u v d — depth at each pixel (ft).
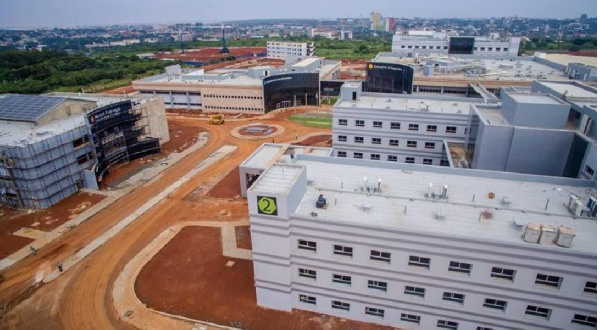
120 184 233.55
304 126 354.95
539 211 115.44
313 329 124.16
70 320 131.34
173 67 461.78
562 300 101.81
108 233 181.68
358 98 237.45
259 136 326.85
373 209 119.14
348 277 119.96
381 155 220.64
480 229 107.86
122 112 251.19
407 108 217.97
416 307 117.50
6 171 196.54
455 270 108.37
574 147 137.39
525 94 164.25
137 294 141.49
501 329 112.47
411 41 532.32
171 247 169.37
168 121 382.01
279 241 117.39
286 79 414.62
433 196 125.49
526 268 100.37
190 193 221.66
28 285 148.56
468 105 223.30
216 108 414.41
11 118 232.53
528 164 147.13
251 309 132.87
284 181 118.52
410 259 110.52
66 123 235.61
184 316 130.82
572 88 195.62
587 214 112.88
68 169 213.87
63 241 175.83
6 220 193.98
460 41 469.16
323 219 110.32
